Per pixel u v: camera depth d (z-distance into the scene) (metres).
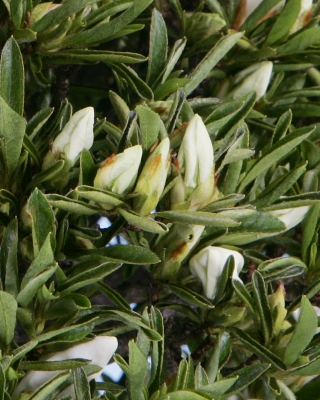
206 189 0.64
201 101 0.71
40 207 0.61
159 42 0.71
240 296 0.66
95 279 0.62
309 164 0.75
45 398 0.62
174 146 0.65
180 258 0.66
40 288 0.62
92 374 0.62
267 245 0.76
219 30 0.77
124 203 0.63
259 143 0.77
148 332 0.62
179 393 0.62
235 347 0.69
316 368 0.66
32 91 0.76
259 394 0.68
